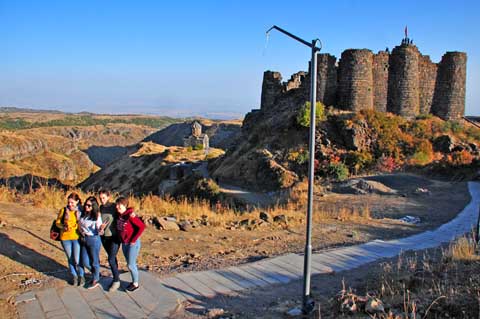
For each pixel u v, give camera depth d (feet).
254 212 54.39
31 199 45.55
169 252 34.37
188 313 22.40
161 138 477.77
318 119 116.06
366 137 111.86
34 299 22.74
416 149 107.96
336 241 41.14
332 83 124.67
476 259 27.91
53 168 327.67
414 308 18.58
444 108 129.29
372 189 80.94
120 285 25.17
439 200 70.79
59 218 24.61
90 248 24.21
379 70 124.06
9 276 25.00
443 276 24.48
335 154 107.86
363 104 121.39
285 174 102.37
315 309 21.59
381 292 22.95
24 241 30.22
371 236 43.86
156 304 23.02
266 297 25.00
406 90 124.26
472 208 62.08
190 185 109.50
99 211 24.38
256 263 31.68
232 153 143.02
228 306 23.47
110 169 244.22
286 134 120.57
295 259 32.99
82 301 23.00
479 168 90.84
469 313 18.45
